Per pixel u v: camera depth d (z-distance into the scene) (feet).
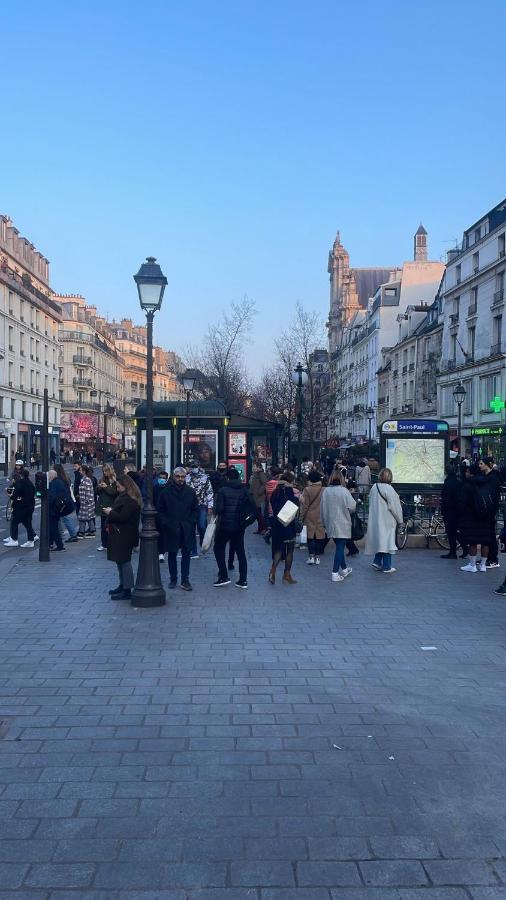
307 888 10.41
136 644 23.04
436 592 31.65
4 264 167.63
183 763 14.44
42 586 32.91
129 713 17.10
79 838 11.68
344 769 14.23
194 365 152.35
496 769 14.30
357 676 19.94
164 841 11.59
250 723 16.52
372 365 231.91
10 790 13.30
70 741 15.49
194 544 42.11
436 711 17.37
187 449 65.92
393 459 47.88
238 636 24.12
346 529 33.99
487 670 20.57
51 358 215.72
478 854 11.31
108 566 38.52
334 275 335.47
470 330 146.61
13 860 11.06
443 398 159.33
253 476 54.08
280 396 144.77
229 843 11.54
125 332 368.68
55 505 44.14
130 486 29.81
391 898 10.22
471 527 36.35
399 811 12.60
